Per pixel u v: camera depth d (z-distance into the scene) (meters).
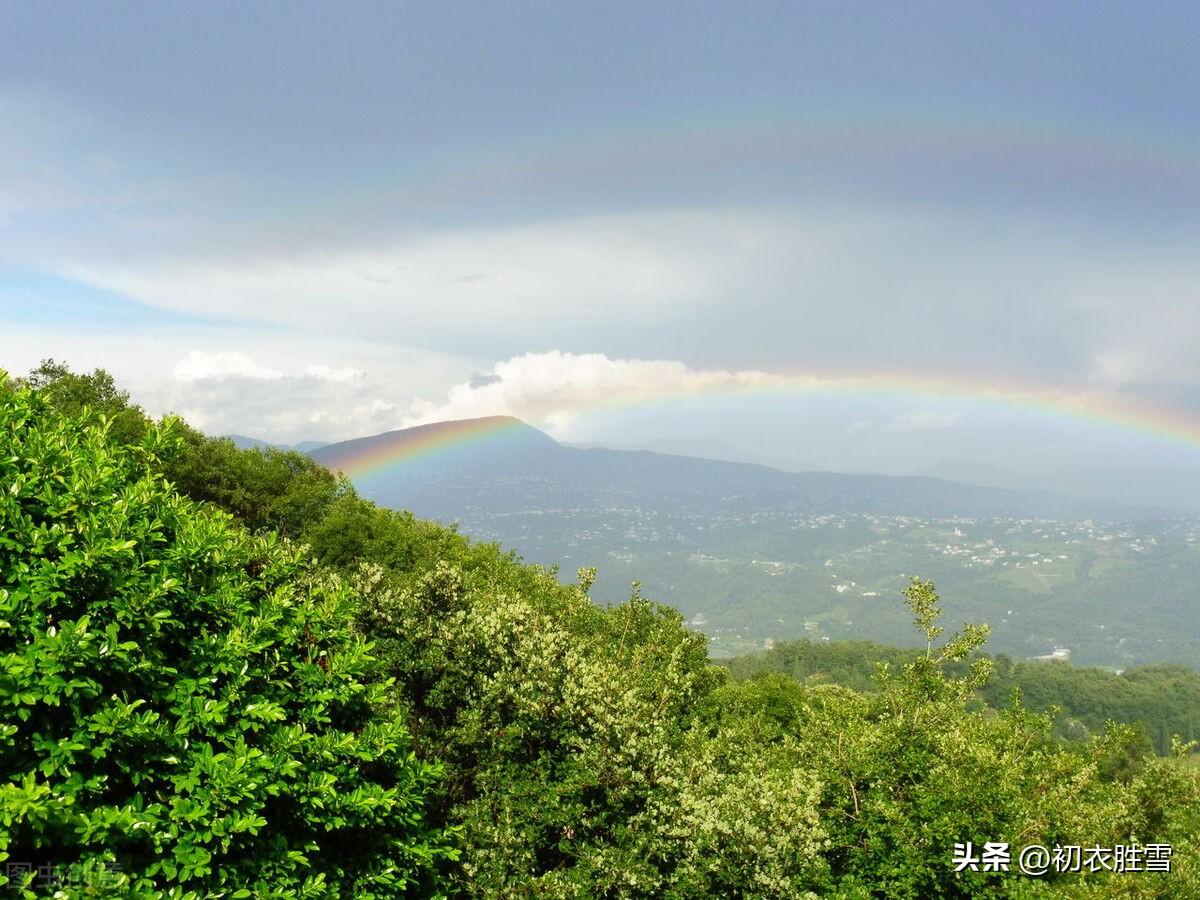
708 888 13.05
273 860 8.84
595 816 13.53
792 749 20.11
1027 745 20.44
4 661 7.48
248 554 11.91
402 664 15.12
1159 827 19.52
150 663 8.50
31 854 7.41
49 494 9.26
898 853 15.16
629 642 29.22
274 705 9.62
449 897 11.83
